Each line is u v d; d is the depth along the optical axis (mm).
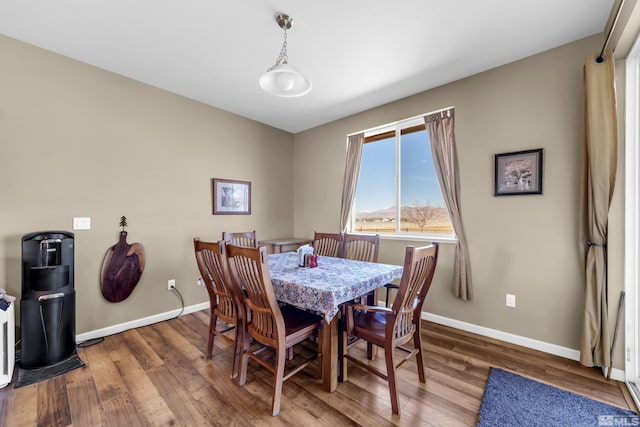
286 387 1823
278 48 2271
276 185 4301
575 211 2127
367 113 3547
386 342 1592
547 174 2240
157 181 2967
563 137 2170
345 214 3736
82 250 2477
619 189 1849
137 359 2162
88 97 2510
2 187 2113
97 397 1708
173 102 3092
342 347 1874
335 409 1612
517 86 2385
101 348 2338
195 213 3289
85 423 1500
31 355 1989
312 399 1702
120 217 2701
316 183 4219
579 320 2121
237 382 1870
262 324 1715
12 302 1936
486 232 2555
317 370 2035
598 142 1861
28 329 1983
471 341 2457
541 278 2279
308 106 3461
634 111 1805
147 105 2887
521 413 1553
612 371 1877
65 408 1611
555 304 2219
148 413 1577
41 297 2006
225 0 1753
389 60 2418
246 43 2207
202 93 3117
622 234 1850
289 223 4512
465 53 2303
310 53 2324
